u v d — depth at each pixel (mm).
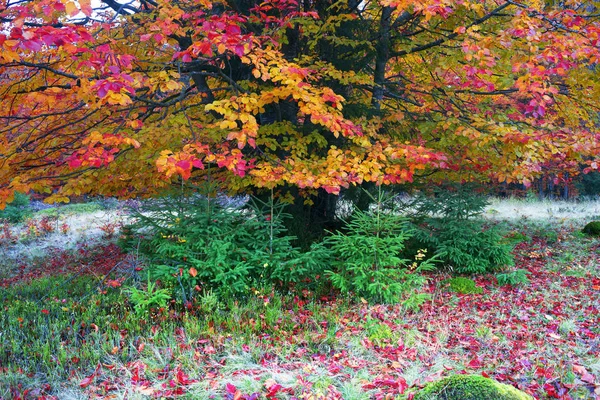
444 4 5219
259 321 5184
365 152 6836
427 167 8117
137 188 7629
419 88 8055
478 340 4797
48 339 4652
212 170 7684
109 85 3961
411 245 8023
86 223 15477
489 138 6098
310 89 5543
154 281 5898
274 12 7035
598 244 10000
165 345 4539
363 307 5641
